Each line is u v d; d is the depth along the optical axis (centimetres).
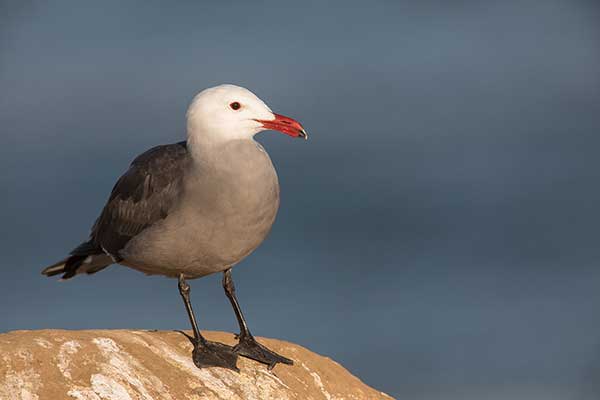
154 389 896
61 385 855
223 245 1052
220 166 1038
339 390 1015
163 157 1080
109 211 1122
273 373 992
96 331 952
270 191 1053
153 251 1067
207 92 1067
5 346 877
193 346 995
